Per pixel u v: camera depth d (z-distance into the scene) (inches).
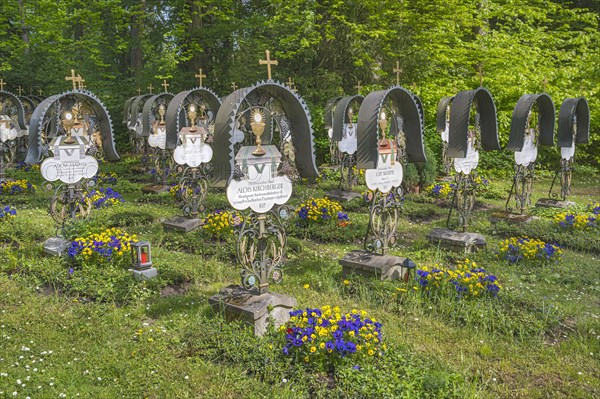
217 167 225.1
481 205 530.6
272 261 241.3
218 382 192.1
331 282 289.9
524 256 333.7
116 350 212.8
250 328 221.5
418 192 573.3
